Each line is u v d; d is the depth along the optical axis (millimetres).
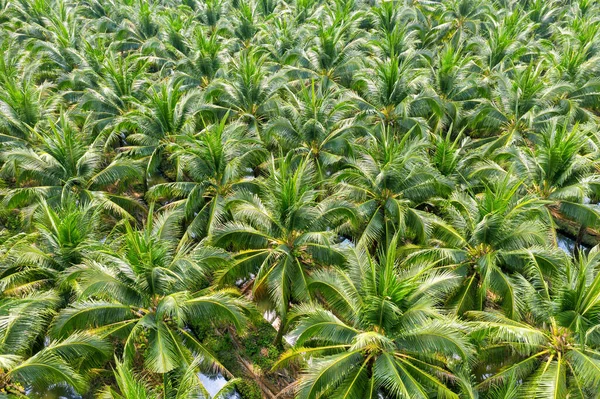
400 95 20703
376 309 10273
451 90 22891
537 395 10242
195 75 24625
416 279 11648
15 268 12969
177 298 11406
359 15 32094
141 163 18750
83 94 23219
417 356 10914
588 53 25219
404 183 15219
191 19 31438
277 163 19312
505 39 25203
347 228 15797
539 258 12914
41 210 14906
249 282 16656
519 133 20188
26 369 10344
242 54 26172
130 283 11586
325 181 16812
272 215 14195
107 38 31875
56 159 16312
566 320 10695
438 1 39938
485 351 11617
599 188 15508
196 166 16328
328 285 12023
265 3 35844
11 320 10656
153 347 10984
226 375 13914
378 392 11344
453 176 16891
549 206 17875
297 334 10781
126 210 17484
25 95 18875
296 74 24453
